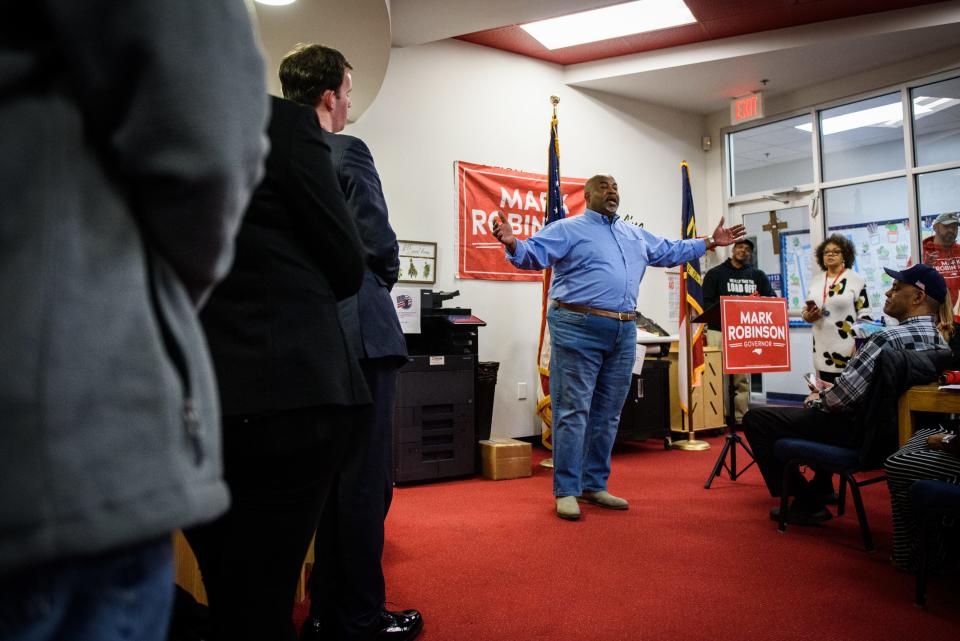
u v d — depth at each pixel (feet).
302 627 5.91
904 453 7.63
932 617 6.46
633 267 10.71
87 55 1.54
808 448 8.87
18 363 1.40
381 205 5.25
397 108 16.03
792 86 19.90
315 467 3.16
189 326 1.83
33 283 1.44
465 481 13.21
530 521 10.02
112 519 1.48
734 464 12.71
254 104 1.82
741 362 12.59
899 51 17.52
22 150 1.48
